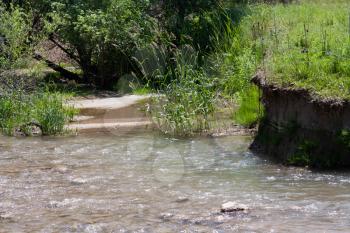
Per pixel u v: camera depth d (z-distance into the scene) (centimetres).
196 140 1053
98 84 1766
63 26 1728
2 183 795
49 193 746
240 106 1198
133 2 1747
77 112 1336
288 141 896
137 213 660
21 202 711
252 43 1490
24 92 1298
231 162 889
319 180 779
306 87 880
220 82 1347
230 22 1706
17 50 1475
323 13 1762
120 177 816
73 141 1073
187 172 836
